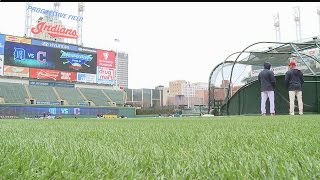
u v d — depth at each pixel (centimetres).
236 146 151
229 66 1383
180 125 418
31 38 4231
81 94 4697
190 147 152
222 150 135
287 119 531
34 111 4059
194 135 230
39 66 4284
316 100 1070
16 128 395
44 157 115
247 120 539
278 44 1393
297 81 937
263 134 227
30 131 320
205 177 83
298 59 1302
